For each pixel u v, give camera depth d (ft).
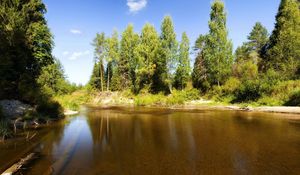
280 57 104.99
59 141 37.60
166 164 26.22
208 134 42.37
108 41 179.52
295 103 77.92
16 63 67.10
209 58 126.31
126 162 27.12
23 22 66.74
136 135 43.09
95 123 58.90
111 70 197.88
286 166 24.81
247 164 25.70
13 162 26.35
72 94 207.82
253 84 99.91
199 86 144.66
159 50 146.30
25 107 60.44
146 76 163.32
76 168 25.08
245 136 39.73
